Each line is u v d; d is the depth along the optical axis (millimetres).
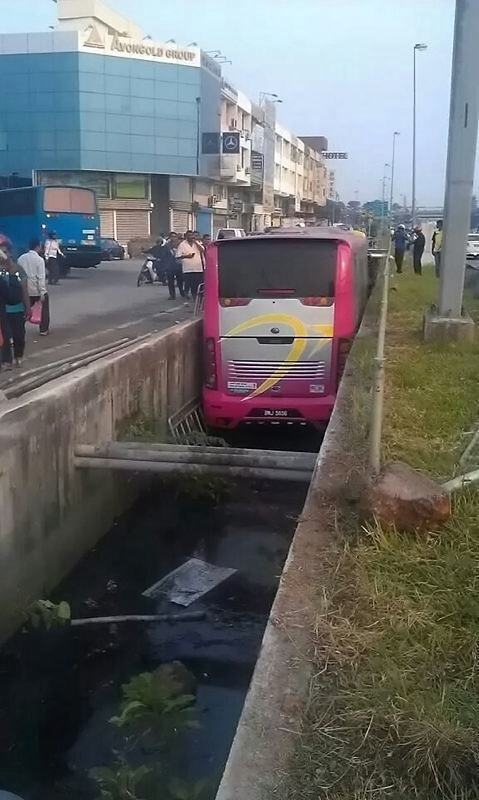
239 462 7434
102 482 8281
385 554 4039
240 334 10117
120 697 5672
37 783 4859
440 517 4230
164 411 10594
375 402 4840
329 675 3133
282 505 9148
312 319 10016
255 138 73375
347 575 3891
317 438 11039
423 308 15664
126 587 7395
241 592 7164
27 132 51094
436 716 2727
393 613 3525
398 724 2705
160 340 10406
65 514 7398
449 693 2904
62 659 6148
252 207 76625
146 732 4668
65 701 5699
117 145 51875
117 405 8812
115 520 8719
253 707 2955
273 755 2703
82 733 5336
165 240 28625
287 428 10617
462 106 10727
